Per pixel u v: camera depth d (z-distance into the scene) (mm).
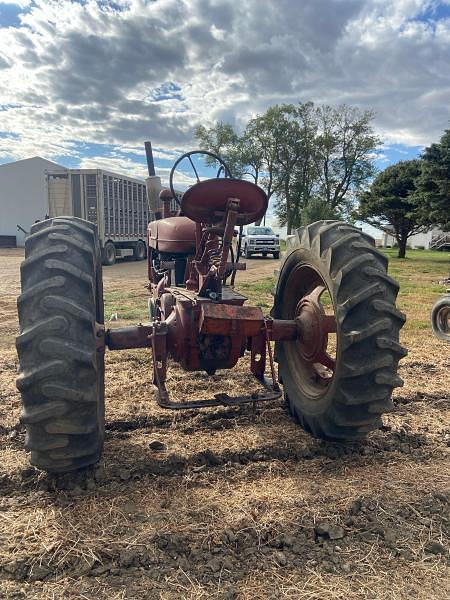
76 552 2021
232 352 3150
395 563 2014
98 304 3176
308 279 3521
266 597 1812
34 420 2221
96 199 17047
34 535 2127
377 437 3219
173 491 2508
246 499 2420
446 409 3805
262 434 3230
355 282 2703
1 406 3656
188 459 2818
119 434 3211
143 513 2301
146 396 3963
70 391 2217
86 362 2254
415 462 2893
